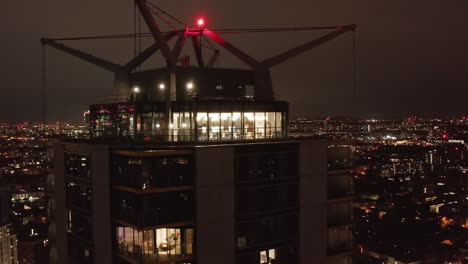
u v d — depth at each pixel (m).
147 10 28.45
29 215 174.75
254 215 26.70
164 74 32.00
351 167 31.58
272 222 27.86
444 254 115.31
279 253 28.45
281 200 28.00
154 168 24.98
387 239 123.06
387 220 141.25
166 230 25.62
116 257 26.42
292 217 28.55
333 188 30.70
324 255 29.72
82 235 29.81
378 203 163.38
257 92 33.47
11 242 151.50
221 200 25.53
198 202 24.83
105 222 26.75
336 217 30.61
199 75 31.98
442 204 170.50
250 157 26.95
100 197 27.12
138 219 24.09
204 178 25.02
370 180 197.25
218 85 32.66
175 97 30.02
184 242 25.30
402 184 197.62
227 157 25.81
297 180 28.58
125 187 25.23
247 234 26.86
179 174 25.28
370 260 108.56
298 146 28.67
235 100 29.48
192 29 33.06
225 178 25.69
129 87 34.66
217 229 25.41
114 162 26.52
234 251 26.00
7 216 163.50
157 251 25.02
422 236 126.00
